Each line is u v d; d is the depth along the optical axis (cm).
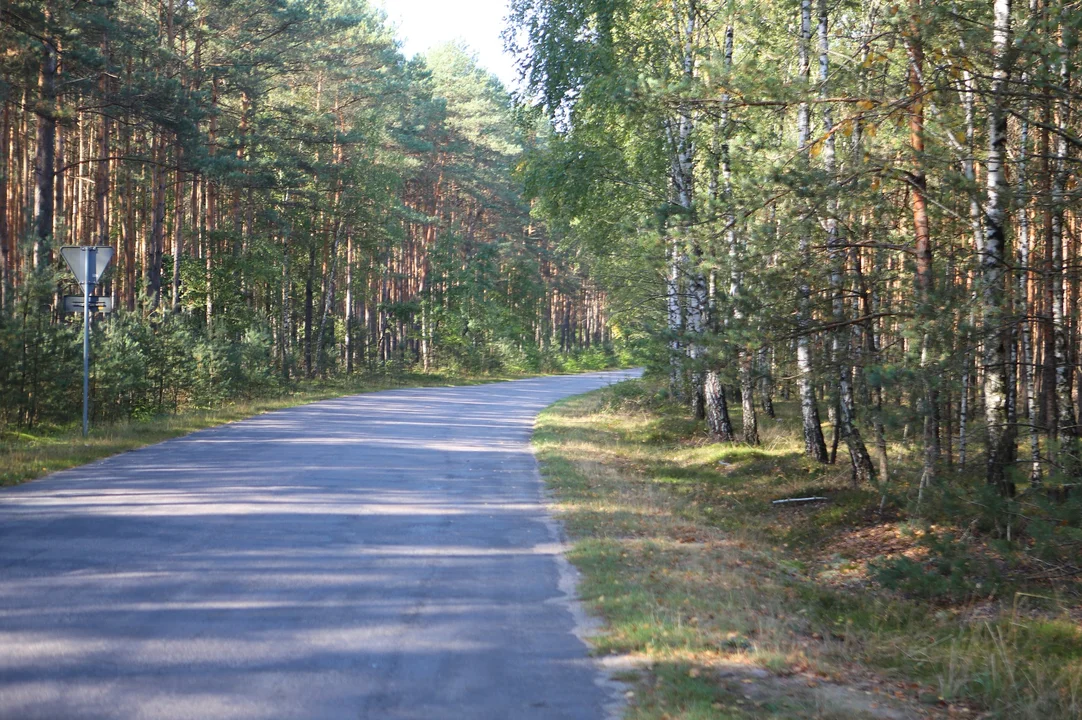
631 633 687
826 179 1201
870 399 1570
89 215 3856
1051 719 603
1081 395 1686
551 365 7988
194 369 2788
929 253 1238
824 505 1473
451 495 1363
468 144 6550
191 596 755
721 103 1285
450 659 627
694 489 1686
